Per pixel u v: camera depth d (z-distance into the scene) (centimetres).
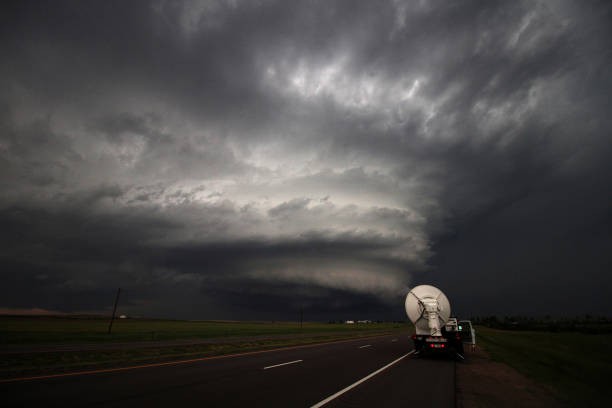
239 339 3378
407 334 5009
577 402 941
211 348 2234
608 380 1497
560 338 4447
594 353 2819
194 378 1085
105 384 961
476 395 973
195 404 767
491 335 4706
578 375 1566
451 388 1063
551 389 1109
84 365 1334
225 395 863
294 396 874
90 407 718
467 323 2455
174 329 6188
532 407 852
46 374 1112
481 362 1794
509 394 1005
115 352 1934
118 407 723
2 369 1218
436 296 2116
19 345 2514
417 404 843
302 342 2936
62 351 1983
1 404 737
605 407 913
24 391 859
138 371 1207
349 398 873
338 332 5484
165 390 898
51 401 764
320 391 945
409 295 2172
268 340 3219
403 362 1680
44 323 8150
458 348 2052
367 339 3566
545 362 1936
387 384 1093
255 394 884
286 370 1305
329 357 1794
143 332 4894
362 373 1294
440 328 2052
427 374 1330
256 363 1484
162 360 1541
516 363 1797
